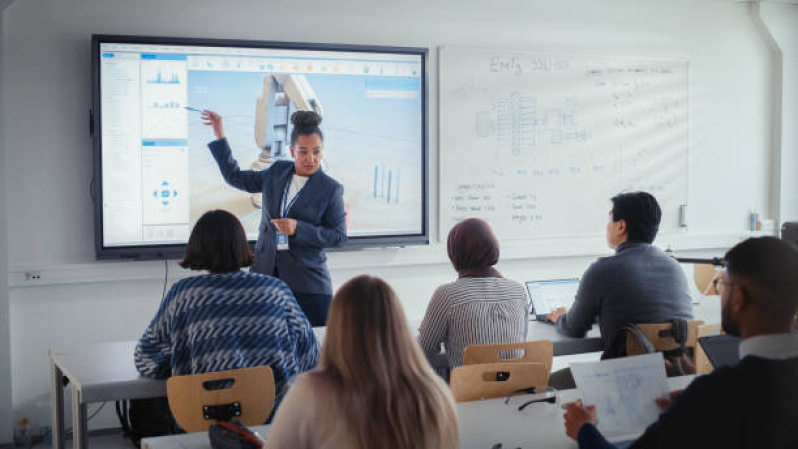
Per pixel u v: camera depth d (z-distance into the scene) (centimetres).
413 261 464
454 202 471
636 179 515
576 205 500
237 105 417
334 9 439
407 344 140
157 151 403
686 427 134
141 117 399
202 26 413
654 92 516
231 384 228
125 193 398
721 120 537
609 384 178
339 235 402
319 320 396
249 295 231
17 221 384
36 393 392
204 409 210
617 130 508
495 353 246
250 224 424
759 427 130
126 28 399
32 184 387
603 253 510
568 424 168
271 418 220
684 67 523
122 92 395
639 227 297
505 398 210
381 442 132
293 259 393
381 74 446
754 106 546
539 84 485
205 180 412
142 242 404
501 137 479
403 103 452
